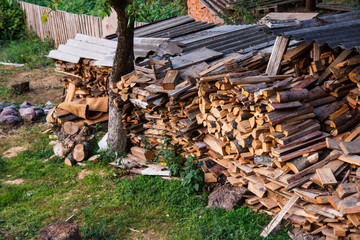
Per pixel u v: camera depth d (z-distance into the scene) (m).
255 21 9.73
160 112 7.97
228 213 6.56
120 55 8.51
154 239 6.32
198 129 7.55
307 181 5.78
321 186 5.70
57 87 15.12
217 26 11.52
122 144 9.17
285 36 6.16
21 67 17.83
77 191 7.94
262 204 6.59
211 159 7.52
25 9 22.19
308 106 6.25
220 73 7.20
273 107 5.88
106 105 10.36
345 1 14.30
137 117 8.65
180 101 7.64
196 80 7.18
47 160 9.47
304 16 7.34
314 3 14.46
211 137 7.34
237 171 6.86
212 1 14.71
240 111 6.43
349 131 6.26
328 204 5.55
